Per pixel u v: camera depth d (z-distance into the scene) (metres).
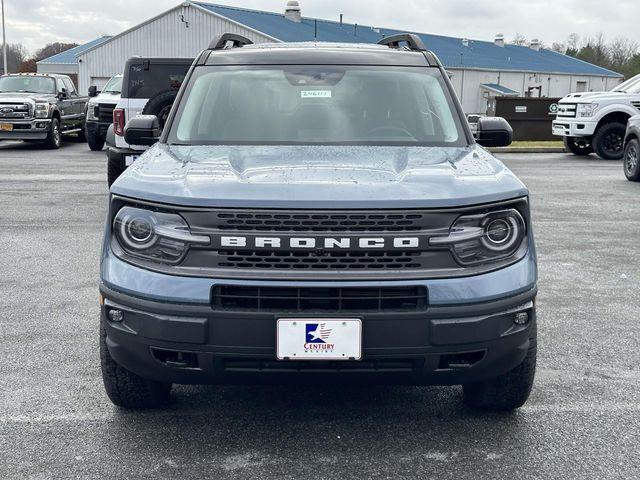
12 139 21.50
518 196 3.47
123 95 11.66
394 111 4.66
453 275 3.30
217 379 3.40
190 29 47.19
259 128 4.53
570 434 3.78
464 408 4.10
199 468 3.41
